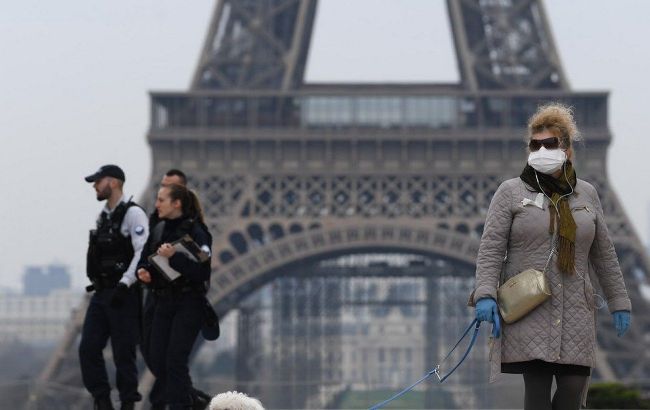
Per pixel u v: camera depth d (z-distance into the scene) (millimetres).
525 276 38625
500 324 38875
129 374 59719
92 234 59625
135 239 58625
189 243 55312
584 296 38812
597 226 39750
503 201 39656
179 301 55875
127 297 58875
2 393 113438
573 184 39469
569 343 38312
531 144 39812
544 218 38875
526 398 39219
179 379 55562
